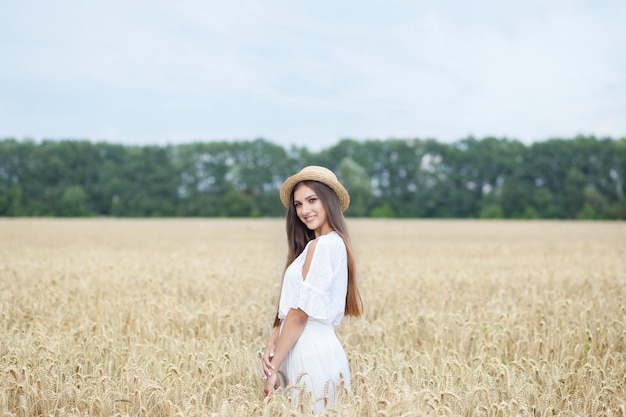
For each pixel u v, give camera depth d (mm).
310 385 3633
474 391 3619
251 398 3779
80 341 5355
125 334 6184
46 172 73938
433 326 6320
